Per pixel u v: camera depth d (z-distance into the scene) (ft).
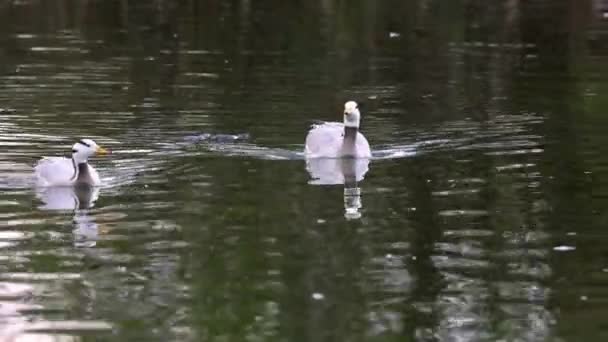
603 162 66.69
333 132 70.54
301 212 56.49
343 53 113.50
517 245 50.80
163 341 39.99
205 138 73.97
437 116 82.33
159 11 147.02
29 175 64.49
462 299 44.24
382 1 157.99
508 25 134.10
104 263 48.49
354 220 54.95
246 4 155.63
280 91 91.81
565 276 46.75
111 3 154.20
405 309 43.14
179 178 63.72
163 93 89.81
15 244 51.21
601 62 107.04
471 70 103.24
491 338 40.34
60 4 151.84
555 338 40.29
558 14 143.02
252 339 40.19
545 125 78.33
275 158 69.00
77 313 42.70
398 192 60.49
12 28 129.18
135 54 110.52
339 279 46.52
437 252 49.98
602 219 54.70
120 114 81.15
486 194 59.77
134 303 43.80
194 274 47.09
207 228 53.62
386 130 77.41
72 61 105.50
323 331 41.01
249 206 57.52
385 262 48.60
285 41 121.80
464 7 151.12
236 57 109.81
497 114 82.64
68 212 56.70
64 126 77.00
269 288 45.39
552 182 62.18
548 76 99.71
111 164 67.05
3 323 41.60
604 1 152.46
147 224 54.34
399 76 99.91
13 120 78.64
